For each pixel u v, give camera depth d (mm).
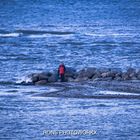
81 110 89250
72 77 108500
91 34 194875
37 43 169625
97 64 134125
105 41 175375
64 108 90250
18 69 125562
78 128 81062
